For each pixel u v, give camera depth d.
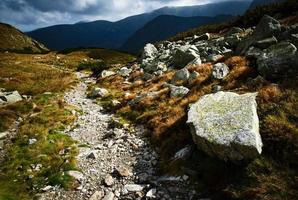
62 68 65.12
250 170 9.84
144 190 11.16
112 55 109.25
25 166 13.73
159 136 15.30
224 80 18.55
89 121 20.58
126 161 13.87
